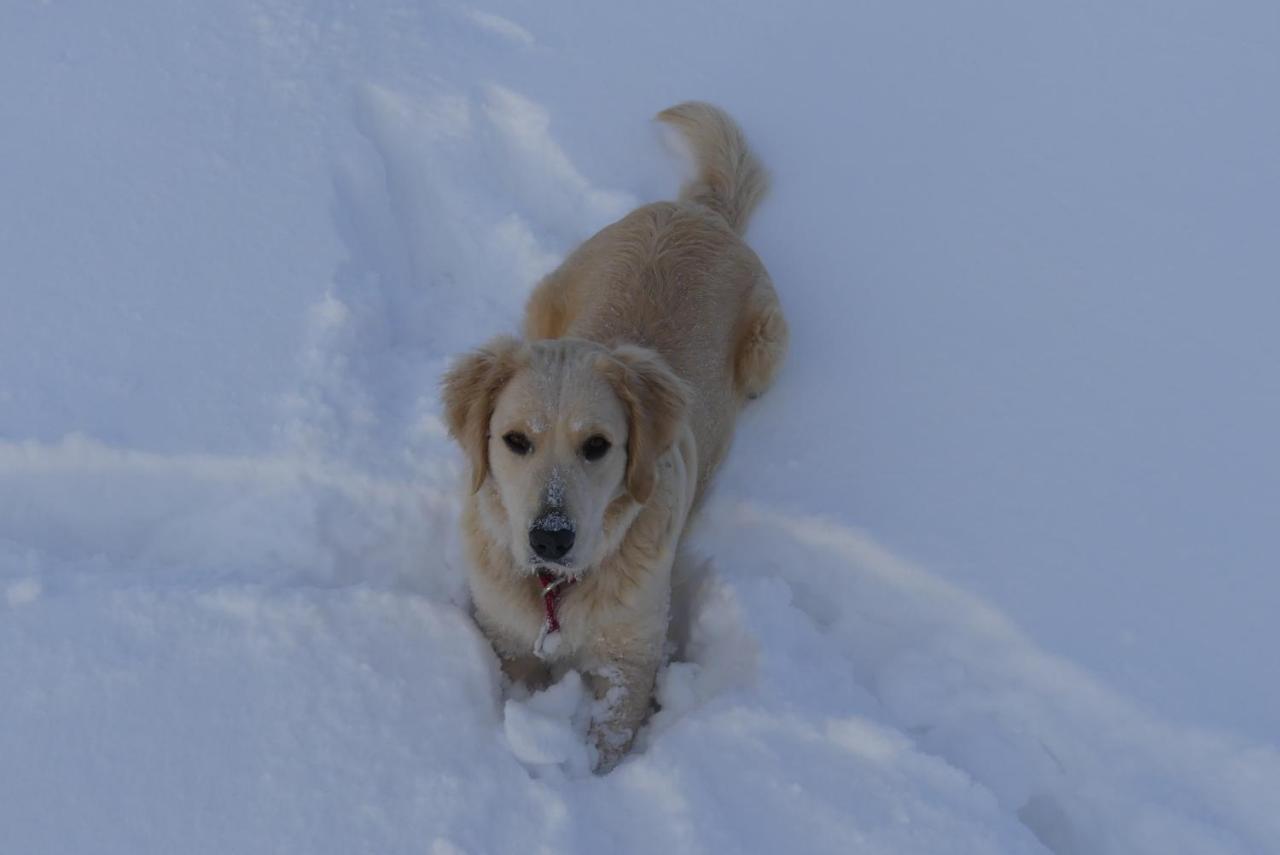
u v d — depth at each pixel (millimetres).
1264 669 2363
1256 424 2570
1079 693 2354
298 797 2211
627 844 2217
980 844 2223
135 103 2803
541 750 2264
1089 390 2605
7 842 2172
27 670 2268
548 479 2234
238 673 2283
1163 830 2268
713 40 3031
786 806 2240
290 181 2717
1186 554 2453
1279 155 2863
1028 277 2725
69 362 2504
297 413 2480
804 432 2576
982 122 2916
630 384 2285
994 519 2480
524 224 2729
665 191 2824
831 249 2766
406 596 2359
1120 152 2873
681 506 2387
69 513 2418
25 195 2670
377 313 2604
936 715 2350
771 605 2402
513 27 3021
